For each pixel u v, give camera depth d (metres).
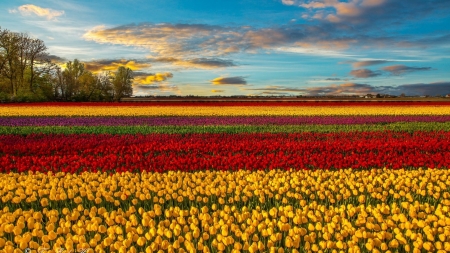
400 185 9.59
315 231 7.23
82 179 11.01
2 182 9.94
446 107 41.56
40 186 9.29
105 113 35.19
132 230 6.56
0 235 6.47
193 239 6.80
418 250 5.81
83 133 22.55
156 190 9.17
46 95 61.44
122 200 9.12
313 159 13.33
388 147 15.91
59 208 8.55
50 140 19.52
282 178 10.11
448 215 8.08
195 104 46.12
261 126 25.38
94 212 7.53
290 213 7.38
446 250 5.91
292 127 24.97
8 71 58.81
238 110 38.38
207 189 9.18
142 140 18.95
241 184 9.58
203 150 15.98
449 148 16.48
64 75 65.81
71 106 43.78
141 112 36.12
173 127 24.86
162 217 8.20
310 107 42.00
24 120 29.44
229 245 6.40
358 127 25.16
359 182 10.58
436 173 11.17
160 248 6.20
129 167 12.48
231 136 20.86
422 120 29.55
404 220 6.94
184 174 11.34
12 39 58.06
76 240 6.18
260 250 5.84
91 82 66.94
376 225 6.76
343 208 7.77
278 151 15.96
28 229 7.38
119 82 69.94
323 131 23.20
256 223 6.76
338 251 6.26
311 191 9.66
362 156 14.27
